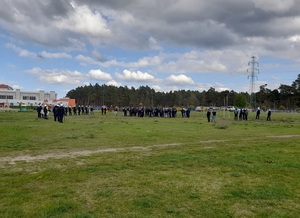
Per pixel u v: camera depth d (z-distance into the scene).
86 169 11.24
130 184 9.23
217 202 7.73
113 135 23.61
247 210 7.23
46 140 20.16
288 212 7.14
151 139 21.36
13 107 115.38
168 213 6.94
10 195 8.02
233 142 20.38
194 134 25.55
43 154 14.88
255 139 22.44
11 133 24.12
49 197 7.89
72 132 25.61
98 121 42.41
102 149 16.66
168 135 24.28
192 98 174.75
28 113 68.88
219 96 165.50
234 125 38.34
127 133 25.30
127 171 11.04
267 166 12.04
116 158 13.84
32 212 6.81
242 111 53.34
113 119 49.06
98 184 9.23
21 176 10.22
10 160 13.27
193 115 72.69
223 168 11.63
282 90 148.88
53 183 9.34
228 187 9.06
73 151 15.88
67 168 11.57
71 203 7.38
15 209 6.96
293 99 141.00
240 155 14.64
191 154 14.98
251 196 8.24
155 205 7.41
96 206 7.31
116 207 7.25
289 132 28.91
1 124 33.88
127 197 8.01
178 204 7.53
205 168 11.63
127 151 15.97
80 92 169.62
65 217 6.54
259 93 164.88
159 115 63.56
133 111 65.44
